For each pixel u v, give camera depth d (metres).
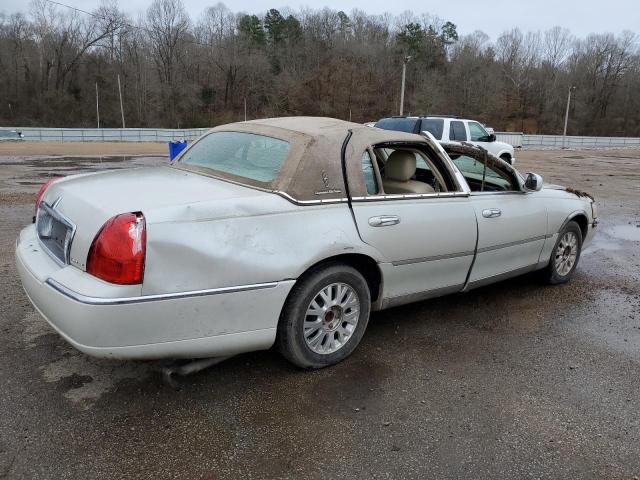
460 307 4.75
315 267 3.30
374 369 3.55
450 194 4.07
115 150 26.08
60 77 86.31
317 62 91.62
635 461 2.74
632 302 5.05
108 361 3.49
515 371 3.61
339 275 3.39
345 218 3.37
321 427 2.91
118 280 2.64
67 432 2.78
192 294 2.80
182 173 3.70
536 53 98.06
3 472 2.47
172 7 88.06
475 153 4.59
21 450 2.62
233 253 2.90
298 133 3.47
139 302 2.67
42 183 11.78
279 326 3.26
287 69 91.38
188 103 87.44
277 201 3.12
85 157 20.55
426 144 4.09
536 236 4.86
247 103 90.38
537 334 4.22
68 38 86.12
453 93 87.94
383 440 2.82
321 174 3.31
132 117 86.12
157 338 2.78
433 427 2.95
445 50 97.50
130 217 2.68
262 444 2.75
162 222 2.73
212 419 2.94
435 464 2.65
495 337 4.14
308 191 3.24
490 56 96.62
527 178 4.78
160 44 88.62
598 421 3.07
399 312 4.57
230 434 2.82
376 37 96.62
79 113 84.56
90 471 2.51
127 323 2.67
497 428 2.96
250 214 3.00
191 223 2.81
